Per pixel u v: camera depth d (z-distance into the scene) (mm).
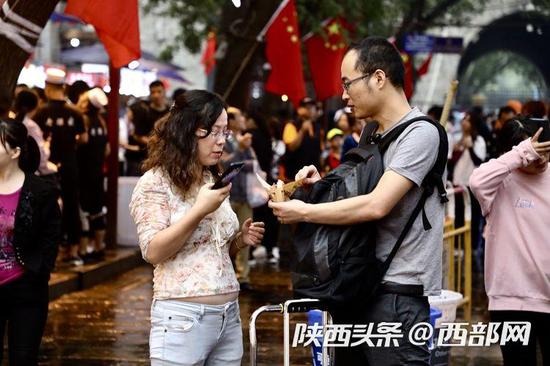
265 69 24516
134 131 16094
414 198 4957
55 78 12539
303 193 5141
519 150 6289
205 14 21938
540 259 6363
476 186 6355
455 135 22797
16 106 10703
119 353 9281
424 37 30094
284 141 15844
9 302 6273
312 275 4938
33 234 6258
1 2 7938
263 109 22359
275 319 10859
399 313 4949
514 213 6426
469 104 66062
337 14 19281
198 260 5168
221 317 5195
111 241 15188
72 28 26828
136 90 24266
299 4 19062
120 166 18766
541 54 63719
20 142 6285
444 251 10273
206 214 4965
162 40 37406
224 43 18688
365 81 5035
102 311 11219
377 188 4859
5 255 6238
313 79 19078
